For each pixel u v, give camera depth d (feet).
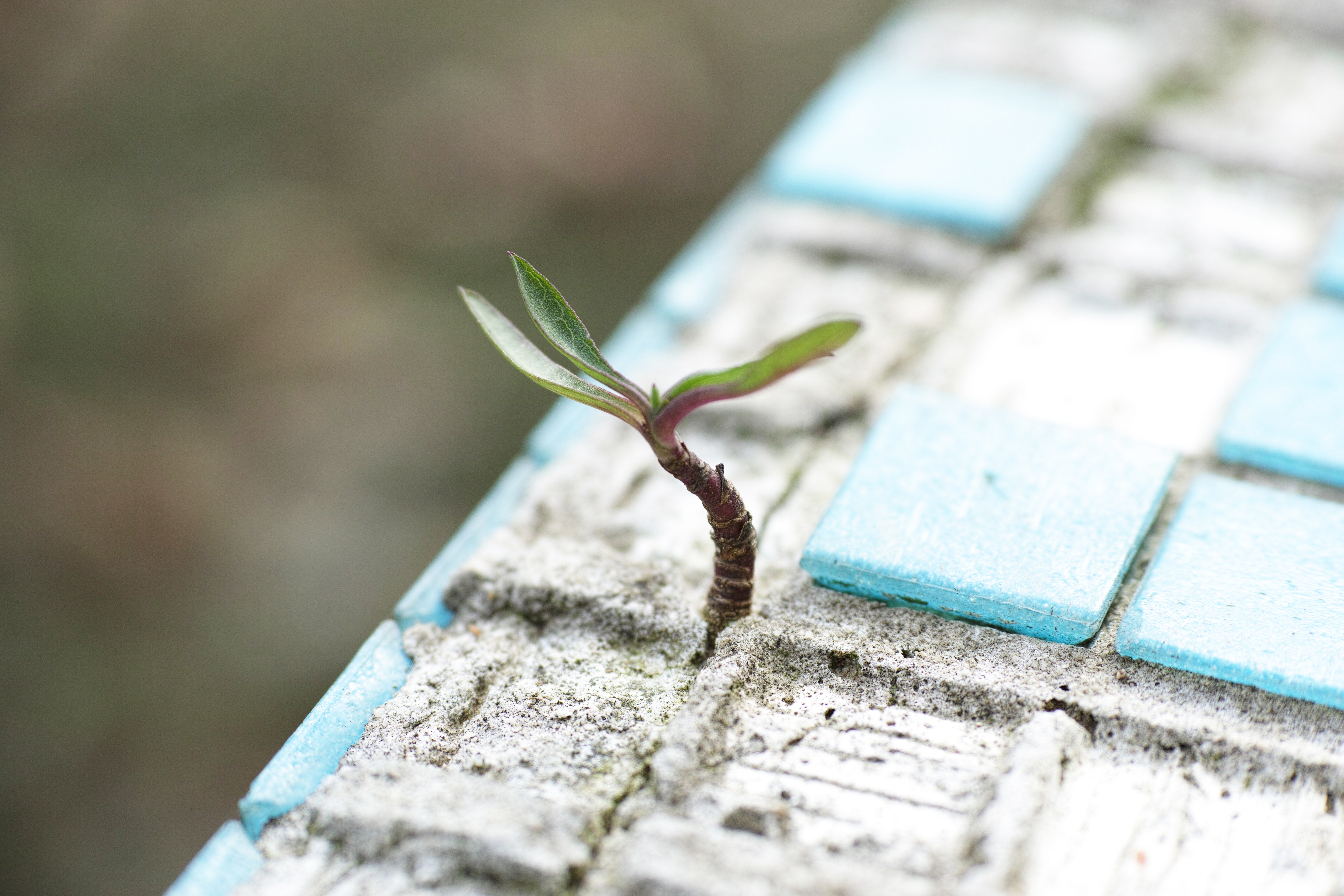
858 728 0.78
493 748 0.78
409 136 2.37
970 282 0.93
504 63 2.49
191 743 1.67
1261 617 0.78
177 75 2.47
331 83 2.46
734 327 0.93
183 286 2.15
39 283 2.14
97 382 2.04
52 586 1.84
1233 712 0.77
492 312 0.77
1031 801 0.75
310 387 2.05
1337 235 0.93
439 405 1.99
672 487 0.86
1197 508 0.81
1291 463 0.84
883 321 0.92
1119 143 1.00
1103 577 0.79
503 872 0.74
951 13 1.08
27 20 2.48
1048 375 0.89
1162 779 0.76
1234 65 1.05
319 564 1.82
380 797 0.76
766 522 0.84
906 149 0.98
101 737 1.69
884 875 0.74
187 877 0.75
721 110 2.43
